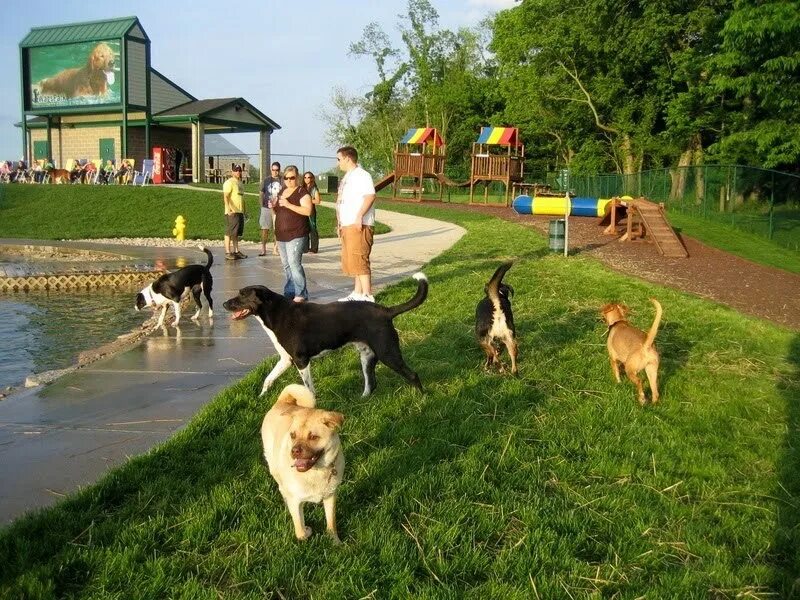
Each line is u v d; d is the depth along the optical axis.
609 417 5.46
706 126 27.14
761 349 7.75
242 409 5.31
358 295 6.36
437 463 4.48
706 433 5.25
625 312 6.43
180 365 6.84
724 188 21.75
